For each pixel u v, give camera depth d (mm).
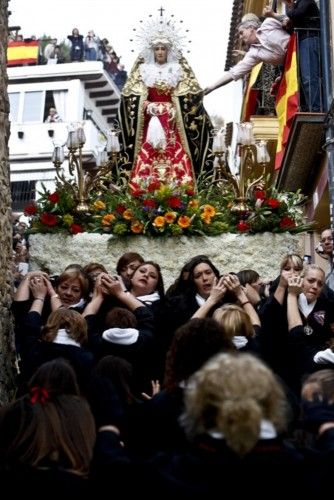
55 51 40031
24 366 5180
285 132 13875
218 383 2904
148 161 11367
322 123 12430
